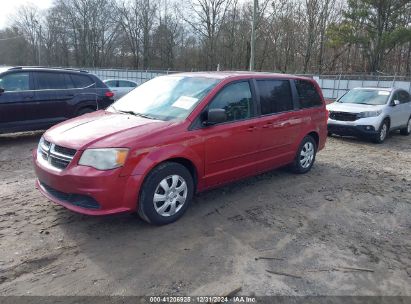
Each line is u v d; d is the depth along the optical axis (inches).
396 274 136.7
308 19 1576.0
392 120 434.9
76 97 357.4
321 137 267.9
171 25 2233.0
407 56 1482.5
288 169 257.8
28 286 120.3
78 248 144.1
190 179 171.5
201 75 201.5
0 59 3174.2
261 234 162.7
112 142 147.6
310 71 1599.4
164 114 178.5
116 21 2527.1
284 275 132.0
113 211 147.3
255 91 206.1
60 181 148.2
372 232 171.5
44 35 2989.7
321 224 177.2
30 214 172.2
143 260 137.5
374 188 238.4
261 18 1626.5
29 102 324.2
